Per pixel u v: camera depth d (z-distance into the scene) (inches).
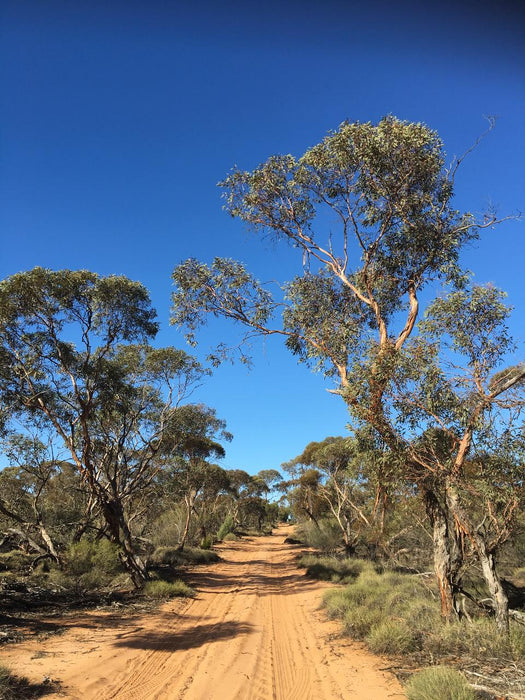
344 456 1139.9
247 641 382.0
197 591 679.7
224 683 264.4
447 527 370.3
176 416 902.4
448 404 346.9
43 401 658.2
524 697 206.4
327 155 429.7
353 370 380.8
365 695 237.8
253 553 1483.8
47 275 569.6
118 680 262.7
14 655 291.6
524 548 709.9
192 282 462.0
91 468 621.9
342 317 475.8
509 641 286.8
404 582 589.6
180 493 1232.8
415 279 430.3
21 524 752.3
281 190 464.1
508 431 335.9
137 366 824.9
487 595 478.6
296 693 250.2
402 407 357.1
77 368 636.7
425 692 213.3
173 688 252.5
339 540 1312.7
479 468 353.4
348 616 412.8
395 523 818.8
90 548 716.7
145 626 418.6
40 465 759.7
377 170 411.2
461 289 402.3
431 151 400.2
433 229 418.3
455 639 304.2
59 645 328.8
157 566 907.4
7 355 613.9
